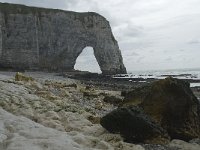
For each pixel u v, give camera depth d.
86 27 144.38
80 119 16.16
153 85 16.44
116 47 155.38
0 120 12.83
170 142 14.18
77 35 141.88
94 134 14.06
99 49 146.50
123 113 14.03
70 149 10.27
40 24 130.50
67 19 139.12
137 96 17.67
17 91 22.33
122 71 157.00
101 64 148.12
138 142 13.84
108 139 13.41
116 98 25.50
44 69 127.19
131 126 13.88
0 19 117.50
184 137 15.14
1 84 24.33
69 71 133.25
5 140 10.77
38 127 12.73
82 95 28.62
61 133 12.34
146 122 13.89
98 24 147.38
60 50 136.62
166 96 15.73
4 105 17.45
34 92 24.02
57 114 16.67
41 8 133.75
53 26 134.25
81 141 11.90
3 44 116.50
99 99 26.86
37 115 16.20
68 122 15.59
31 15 126.75
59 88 31.36
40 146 10.35
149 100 16.12
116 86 54.41
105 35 149.00
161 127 14.57
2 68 113.94
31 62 123.19
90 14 147.25
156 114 15.57
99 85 56.78
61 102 20.47
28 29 124.56
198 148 13.51
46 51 132.00
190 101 15.77
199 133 15.73
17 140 10.64
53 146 10.35
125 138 13.84
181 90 15.72
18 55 120.12
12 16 121.56
